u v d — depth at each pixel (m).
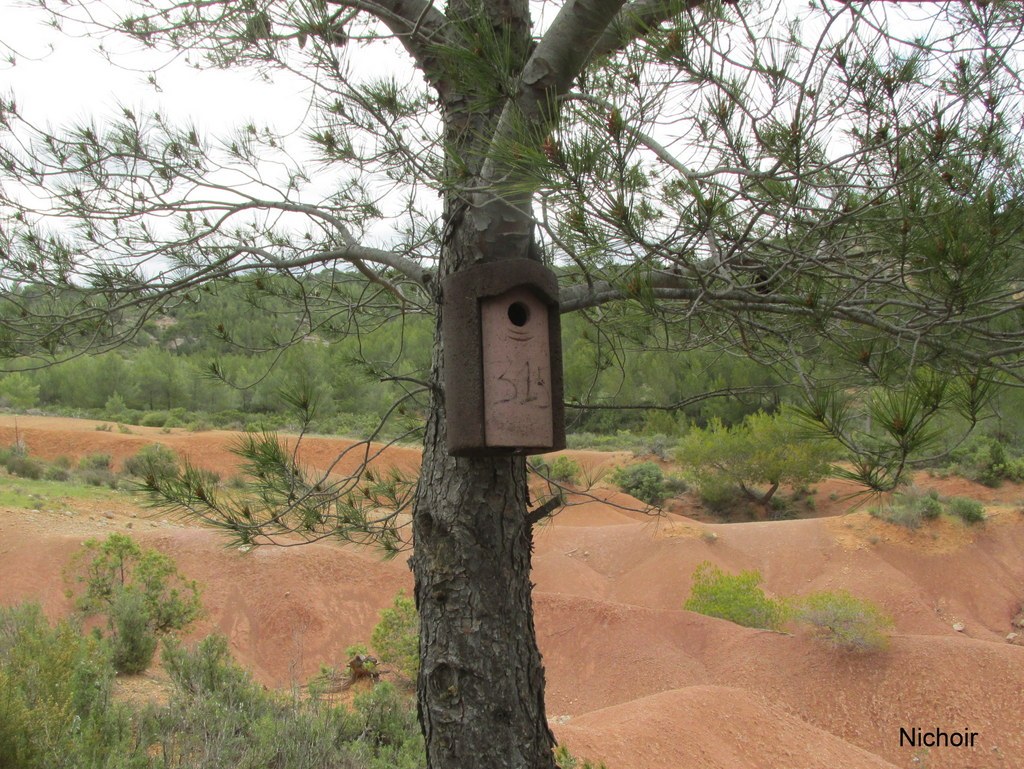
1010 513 29.53
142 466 3.48
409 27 3.37
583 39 2.61
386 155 3.71
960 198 2.55
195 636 14.66
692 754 8.88
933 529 28.33
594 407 4.03
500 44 2.56
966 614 25.72
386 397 13.69
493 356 2.90
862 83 2.57
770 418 34.69
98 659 7.12
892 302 2.83
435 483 3.26
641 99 2.21
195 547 17.19
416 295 5.20
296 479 3.58
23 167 4.06
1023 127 2.73
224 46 3.68
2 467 25.42
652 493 34.91
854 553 27.47
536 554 26.66
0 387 45.44
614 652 17.23
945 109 2.53
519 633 3.24
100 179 4.19
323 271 5.12
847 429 2.58
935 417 2.53
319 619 16.09
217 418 41.50
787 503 35.31
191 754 5.80
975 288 2.48
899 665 16.06
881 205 2.63
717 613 19.19
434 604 3.20
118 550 12.41
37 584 14.16
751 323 3.35
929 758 14.34
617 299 3.30
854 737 15.06
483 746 3.10
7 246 4.18
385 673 12.62
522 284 2.89
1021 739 14.29
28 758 4.79
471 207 3.15
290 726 6.59
